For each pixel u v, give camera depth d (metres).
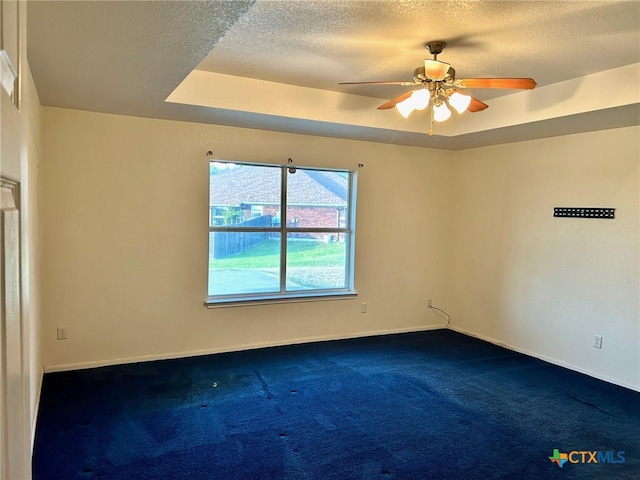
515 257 4.79
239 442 2.74
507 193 4.88
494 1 2.23
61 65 2.50
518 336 4.76
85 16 1.85
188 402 3.28
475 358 4.48
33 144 2.72
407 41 2.79
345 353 4.54
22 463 0.83
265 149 4.46
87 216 3.82
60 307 3.78
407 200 5.31
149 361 4.10
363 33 2.67
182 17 1.86
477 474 2.47
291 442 2.76
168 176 4.09
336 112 4.05
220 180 4.41
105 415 3.04
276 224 4.73
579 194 4.16
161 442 2.71
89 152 3.79
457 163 5.53
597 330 4.02
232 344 4.49
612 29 2.56
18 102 0.79
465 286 5.43
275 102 3.78
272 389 3.56
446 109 3.03
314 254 4.96
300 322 4.83
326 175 4.95
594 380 3.93
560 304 4.33
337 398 3.43
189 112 3.73
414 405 3.34
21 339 0.83
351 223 5.08
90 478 2.34
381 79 3.63
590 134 4.07
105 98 3.30
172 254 4.16
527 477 2.45
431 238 5.51
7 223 0.70
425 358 4.45
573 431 2.98
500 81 2.73
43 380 3.59
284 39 2.78
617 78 3.23
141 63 2.48
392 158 5.18
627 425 3.07
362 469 2.49
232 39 2.79
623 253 3.83
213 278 4.48
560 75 3.42
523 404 3.39
